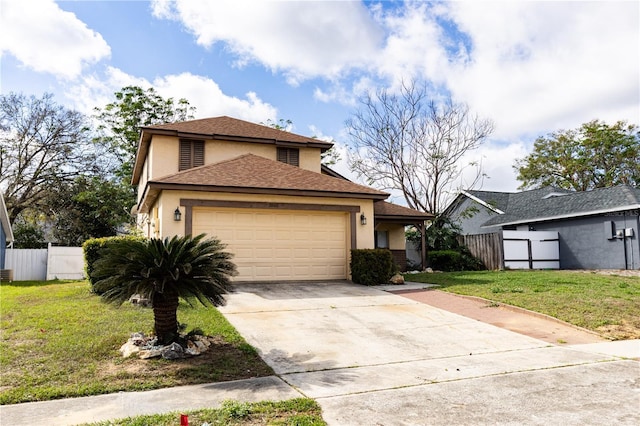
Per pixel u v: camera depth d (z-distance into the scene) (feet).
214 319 27.43
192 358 20.30
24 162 96.22
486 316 30.58
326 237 46.52
